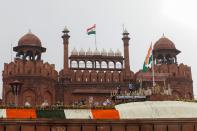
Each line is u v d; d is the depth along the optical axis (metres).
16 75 51.38
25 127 34.12
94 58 57.03
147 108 38.75
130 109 38.59
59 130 34.75
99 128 35.56
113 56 57.56
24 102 50.72
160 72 55.81
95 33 58.47
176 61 60.06
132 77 56.44
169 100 41.16
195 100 42.84
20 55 55.56
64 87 54.69
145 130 36.25
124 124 36.00
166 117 37.72
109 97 54.34
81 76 55.44
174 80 55.91
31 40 55.41
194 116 38.38
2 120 33.75
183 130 36.78
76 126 35.19
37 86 51.66
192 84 57.62
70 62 56.41
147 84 54.62
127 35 58.66
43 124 34.56
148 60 46.75
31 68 51.97
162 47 59.47
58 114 36.53
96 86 55.16
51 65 54.03
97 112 37.66
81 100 50.94
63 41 56.41
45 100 48.91
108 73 56.00
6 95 51.47
